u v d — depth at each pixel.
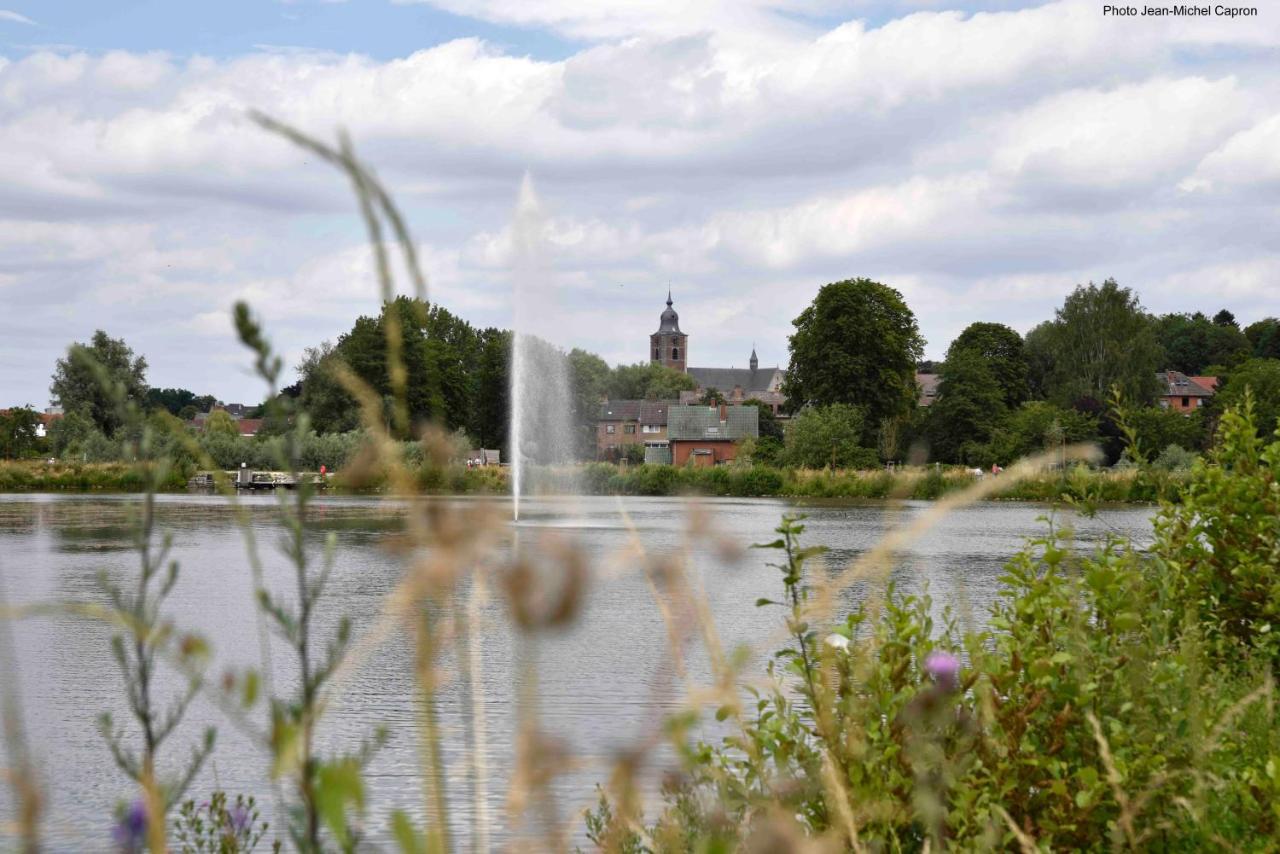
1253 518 6.93
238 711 1.21
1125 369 95.38
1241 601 6.76
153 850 1.47
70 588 15.90
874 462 70.50
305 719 1.18
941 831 3.13
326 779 1.13
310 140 0.87
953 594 14.48
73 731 7.81
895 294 84.69
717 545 1.29
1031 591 4.58
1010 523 38.12
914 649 3.85
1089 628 4.44
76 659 10.98
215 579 18.19
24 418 72.38
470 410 93.75
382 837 5.07
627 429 145.50
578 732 7.32
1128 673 3.97
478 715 1.58
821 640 3.52
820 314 83.06
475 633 1.44
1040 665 3.80
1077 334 97.88
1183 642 4.63
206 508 40.62
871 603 3.79
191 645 1.22
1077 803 3.49
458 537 0.87
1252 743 4.48
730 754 6.00
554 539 0.86
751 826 2.54
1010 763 3.56
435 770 1.10
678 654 1.94
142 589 1.42
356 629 12.38
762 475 61.78
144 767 1.49
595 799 5.22
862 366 81.56
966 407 89.56
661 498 57.53
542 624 0.84
